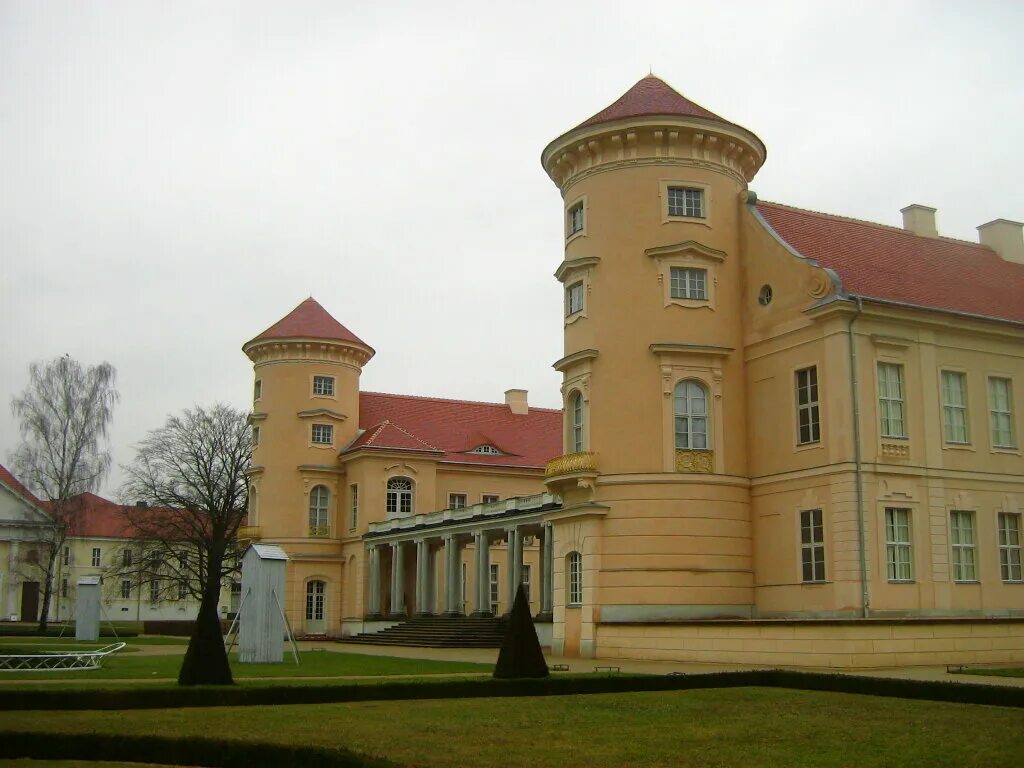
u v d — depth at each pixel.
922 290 37.09
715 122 38.47
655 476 36.34
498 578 69.38
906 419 34.53
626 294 37.88
